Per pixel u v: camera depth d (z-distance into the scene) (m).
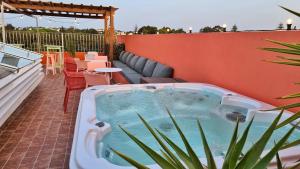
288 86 2.74
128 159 0.81
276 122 0.74
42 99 4.88
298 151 1.69
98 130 2.17
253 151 0.75
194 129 2.95
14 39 9.70
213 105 3.72
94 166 1.47
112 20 9.23
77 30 11.27
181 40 5.17
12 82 3.38
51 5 8.23
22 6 8.01
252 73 3.28
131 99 4.00
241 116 3.13
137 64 6.93
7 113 3.16
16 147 2.78
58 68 9.02
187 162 0.85
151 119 3.25
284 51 1.18
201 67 4.50
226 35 3.76
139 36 8.23
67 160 2.53
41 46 9.95
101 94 3.68
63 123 3.58
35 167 2.38
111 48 9.61
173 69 5.52
